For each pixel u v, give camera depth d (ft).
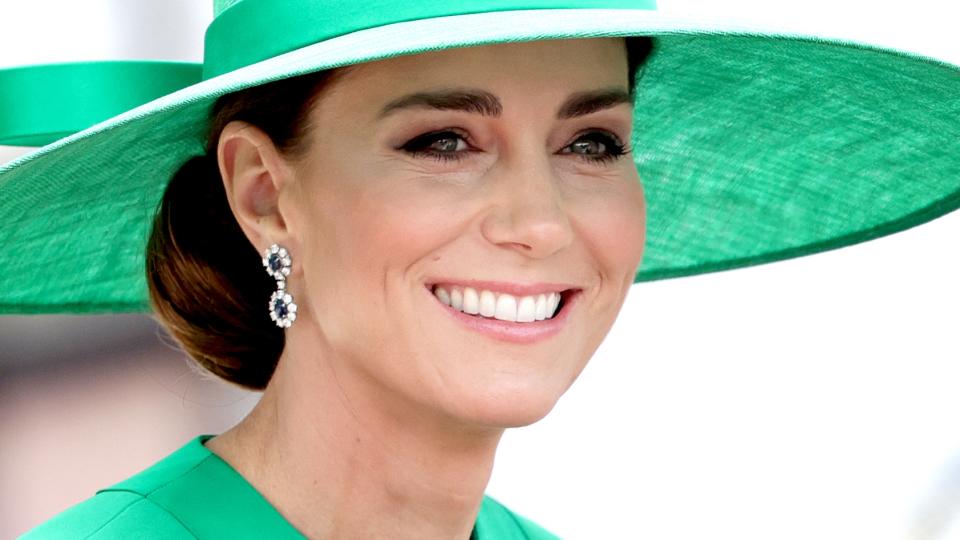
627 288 27.45
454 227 24.81
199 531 26.35
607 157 26.81
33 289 30.73
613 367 61.93
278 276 27.20
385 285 25.17
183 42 49.62
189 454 28.02
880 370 62.69
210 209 28.66
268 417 27.94
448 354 25.22
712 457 61.46
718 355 62.49
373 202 24.98
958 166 30.68
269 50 25.25
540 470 60.18
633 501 60.23
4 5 47.75
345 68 25.20
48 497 48.78
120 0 49.03
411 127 24.93
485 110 24.75
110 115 27.78
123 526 26.07
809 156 31.60
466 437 26.73
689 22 22.81
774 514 60.90
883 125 29.94
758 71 28.73
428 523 27.68
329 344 26.40
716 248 34.58
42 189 26.48
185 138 27.76
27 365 48.83
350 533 27.35
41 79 27.78
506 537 31.12
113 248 30.53
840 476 61.52
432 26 23.16
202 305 29.14
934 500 60.80
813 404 62.49
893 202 32.42
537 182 24.90
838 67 27.68
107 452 49.26
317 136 25.76
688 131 31.50
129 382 49.52
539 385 25.58
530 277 25.20
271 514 27.09
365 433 26.81
